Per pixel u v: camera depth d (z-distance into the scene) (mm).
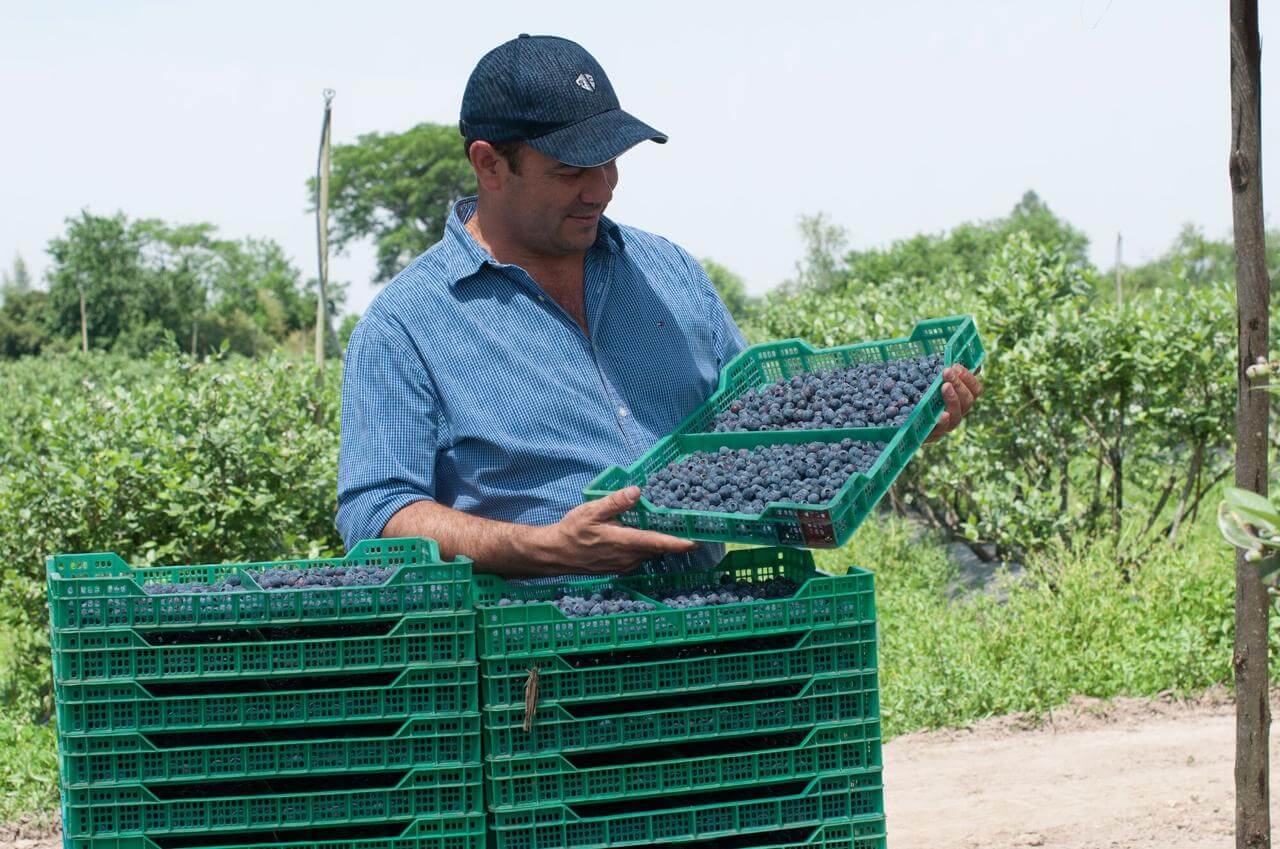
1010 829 5137
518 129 3041
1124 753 6113
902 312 11297
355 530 3219
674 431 3445
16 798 5766
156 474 7277
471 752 2672
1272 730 6203
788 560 3305
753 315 17266
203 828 2611
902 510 10578
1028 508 8664
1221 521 2432
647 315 3449
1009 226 79250
